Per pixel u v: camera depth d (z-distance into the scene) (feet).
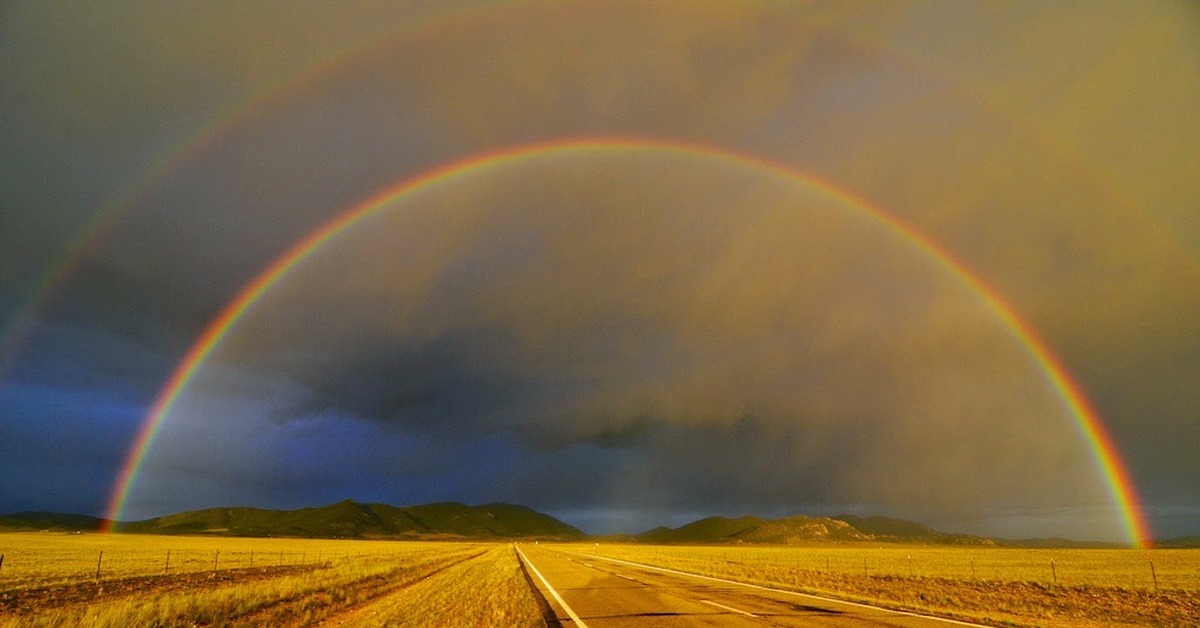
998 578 125.08
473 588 85.71
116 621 49.62
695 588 88.33
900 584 97.40
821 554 318.65
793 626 50.44
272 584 81.76
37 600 85.25
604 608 65.67
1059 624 52.37
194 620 55.93
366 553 250.37
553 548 392.47
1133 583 114.83
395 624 53.31
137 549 262.26
